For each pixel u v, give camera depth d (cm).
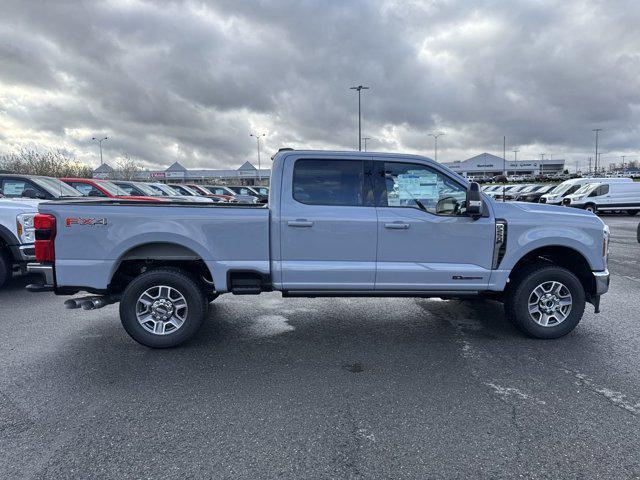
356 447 285
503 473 258
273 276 462
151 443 289
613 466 265
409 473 259
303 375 396
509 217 473
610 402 344
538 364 418
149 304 454
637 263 988
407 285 470
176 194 1961
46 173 3159
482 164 11806
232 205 508
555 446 285
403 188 471
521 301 477
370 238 461
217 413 329
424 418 321
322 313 593
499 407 337
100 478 254
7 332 510
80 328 526
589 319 558
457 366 414
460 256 469
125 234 442
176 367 414
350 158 466
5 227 672
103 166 6388
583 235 475
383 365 418
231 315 584
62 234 438
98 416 324
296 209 457
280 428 308
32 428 307
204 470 261
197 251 451
